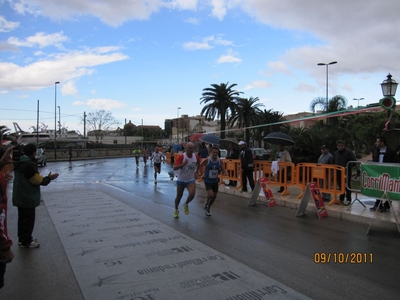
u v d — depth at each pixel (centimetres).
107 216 811
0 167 319
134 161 4053
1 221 298
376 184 709
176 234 647
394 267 487
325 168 942
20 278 441
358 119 2902
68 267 477
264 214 859
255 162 1209
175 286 411
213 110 3572
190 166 790
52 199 1072
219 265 482
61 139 5906
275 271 465
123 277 439
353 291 404
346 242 610
